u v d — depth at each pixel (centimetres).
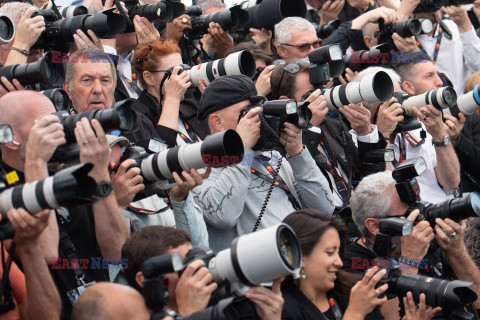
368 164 1530
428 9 2011
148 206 1234
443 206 1305
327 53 1491
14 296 977
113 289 888
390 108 1549
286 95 1535
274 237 887
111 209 1059
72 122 1027
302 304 1120
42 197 867
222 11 1742
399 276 1201
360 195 1330
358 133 1512
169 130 1404
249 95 1334
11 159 1038
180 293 922
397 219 1241
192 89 1585
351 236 1391
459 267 1336
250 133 1276
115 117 1016
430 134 1622
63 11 1559
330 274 1140
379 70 1582
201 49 1845
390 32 1862
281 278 953
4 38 1277
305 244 1133
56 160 1028
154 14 1563
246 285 914
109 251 1067
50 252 1006
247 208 1333
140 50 1508
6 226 888
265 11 1830
